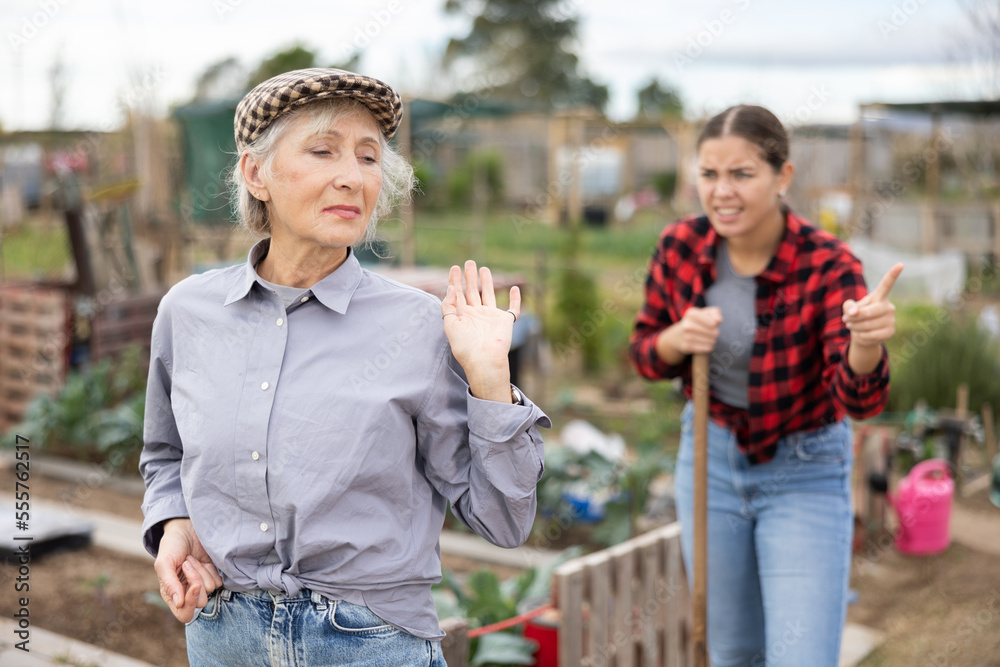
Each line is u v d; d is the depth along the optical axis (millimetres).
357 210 1515
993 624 4012
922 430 6160
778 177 2363
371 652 1522
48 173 9367
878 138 16406
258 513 1515
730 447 2500
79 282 7352
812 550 2359
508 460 1505
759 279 2416
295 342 1534
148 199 10070
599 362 9180
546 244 17359
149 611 3787
